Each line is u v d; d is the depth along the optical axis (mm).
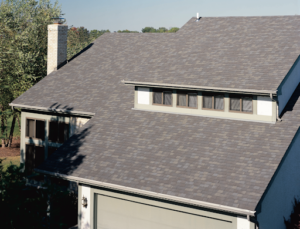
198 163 16016
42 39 37406
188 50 22750
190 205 14938
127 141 18922
